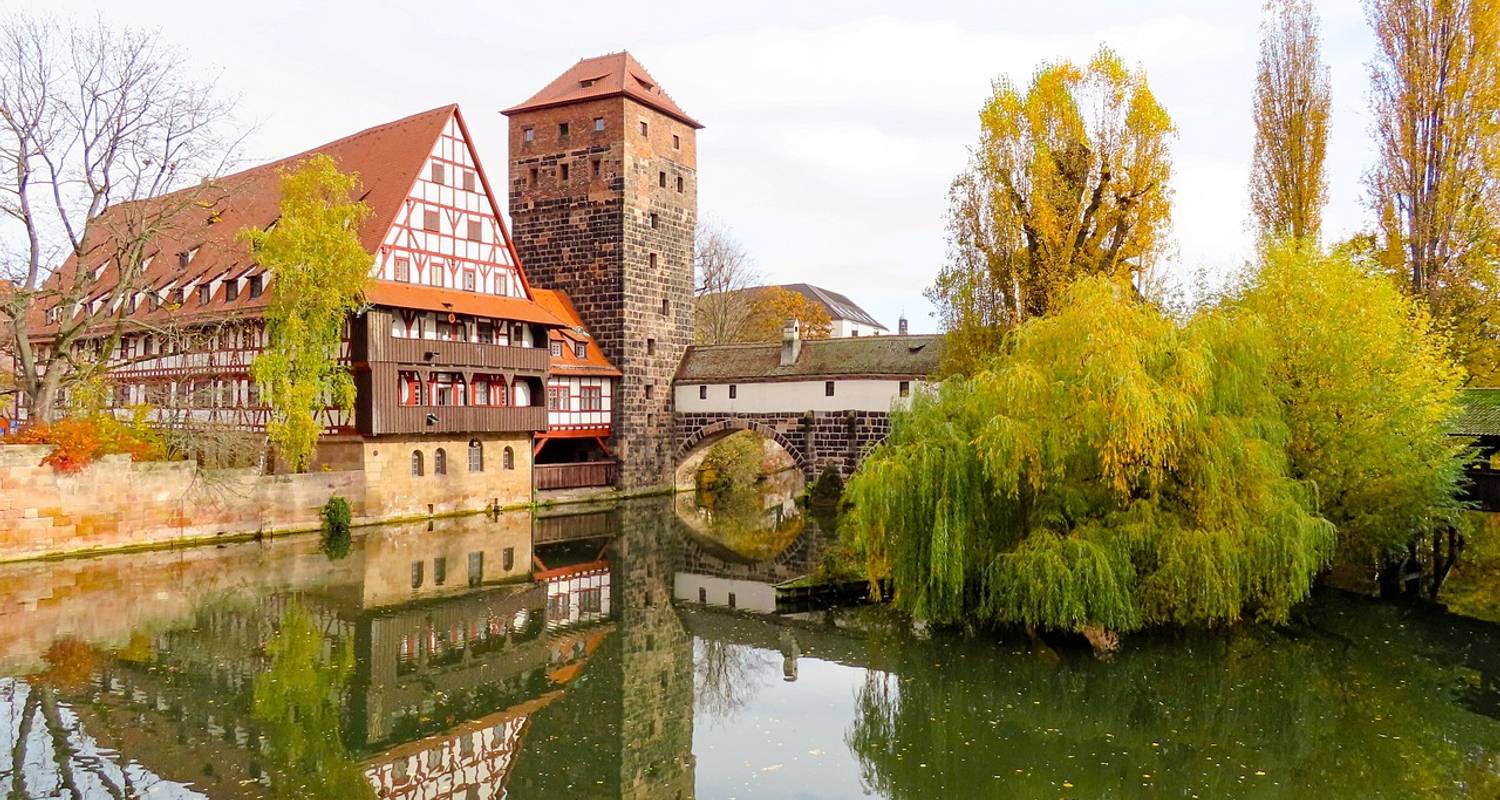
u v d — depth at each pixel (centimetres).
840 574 2341
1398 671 1673
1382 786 1193
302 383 2947
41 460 2477
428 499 3484
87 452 2548
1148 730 1389
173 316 3030
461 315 3541
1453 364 2436
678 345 4759
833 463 4178
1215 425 1689
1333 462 2055
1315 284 2156
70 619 1931
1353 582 2331
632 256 4431
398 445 3353
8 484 2423
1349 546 2111
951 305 3130
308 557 2661
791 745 1343
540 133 4606
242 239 3030
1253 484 1703
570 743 1350
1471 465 2292
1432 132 2833
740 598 2364
